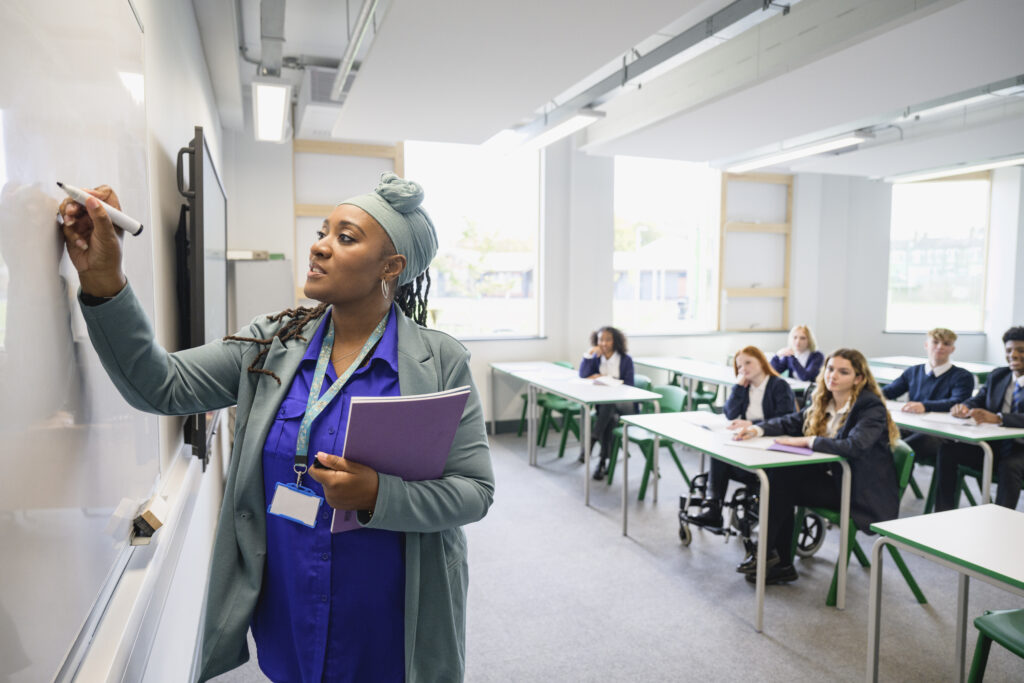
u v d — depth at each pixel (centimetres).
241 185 559
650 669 245
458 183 650
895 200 794
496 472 517
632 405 501
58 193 77
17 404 63
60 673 77
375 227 98
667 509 429
